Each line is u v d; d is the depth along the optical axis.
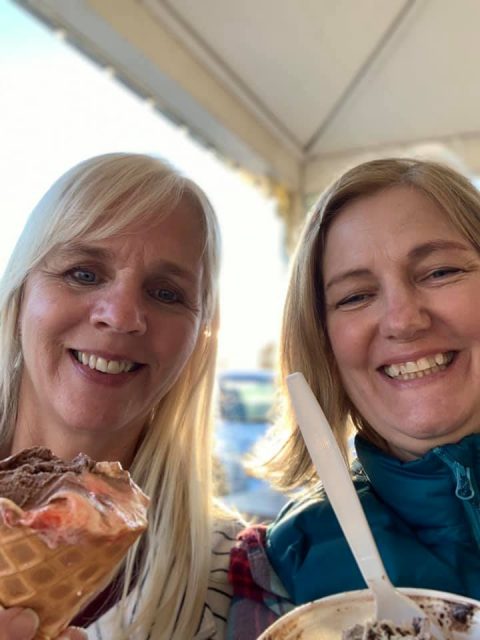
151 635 0.89
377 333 0.89
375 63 2.75
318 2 2.37
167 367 0.97
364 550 0.71
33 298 0.94
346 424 1.06
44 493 0.58
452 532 0.85
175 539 0.99
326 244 0.98
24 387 1.00
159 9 2.16
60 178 0.99
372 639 0.64
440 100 2.88
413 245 0.87
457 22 2.50
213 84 2.56
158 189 0.97
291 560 0.91
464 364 0.85
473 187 0.95
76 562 0.56
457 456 0.83
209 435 1.12
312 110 2.99
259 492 2.19
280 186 3.29
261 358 3.19
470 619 0.65
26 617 0.56
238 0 2.26
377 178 0.93
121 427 0.94
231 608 0.92
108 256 0.93
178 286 0.98
